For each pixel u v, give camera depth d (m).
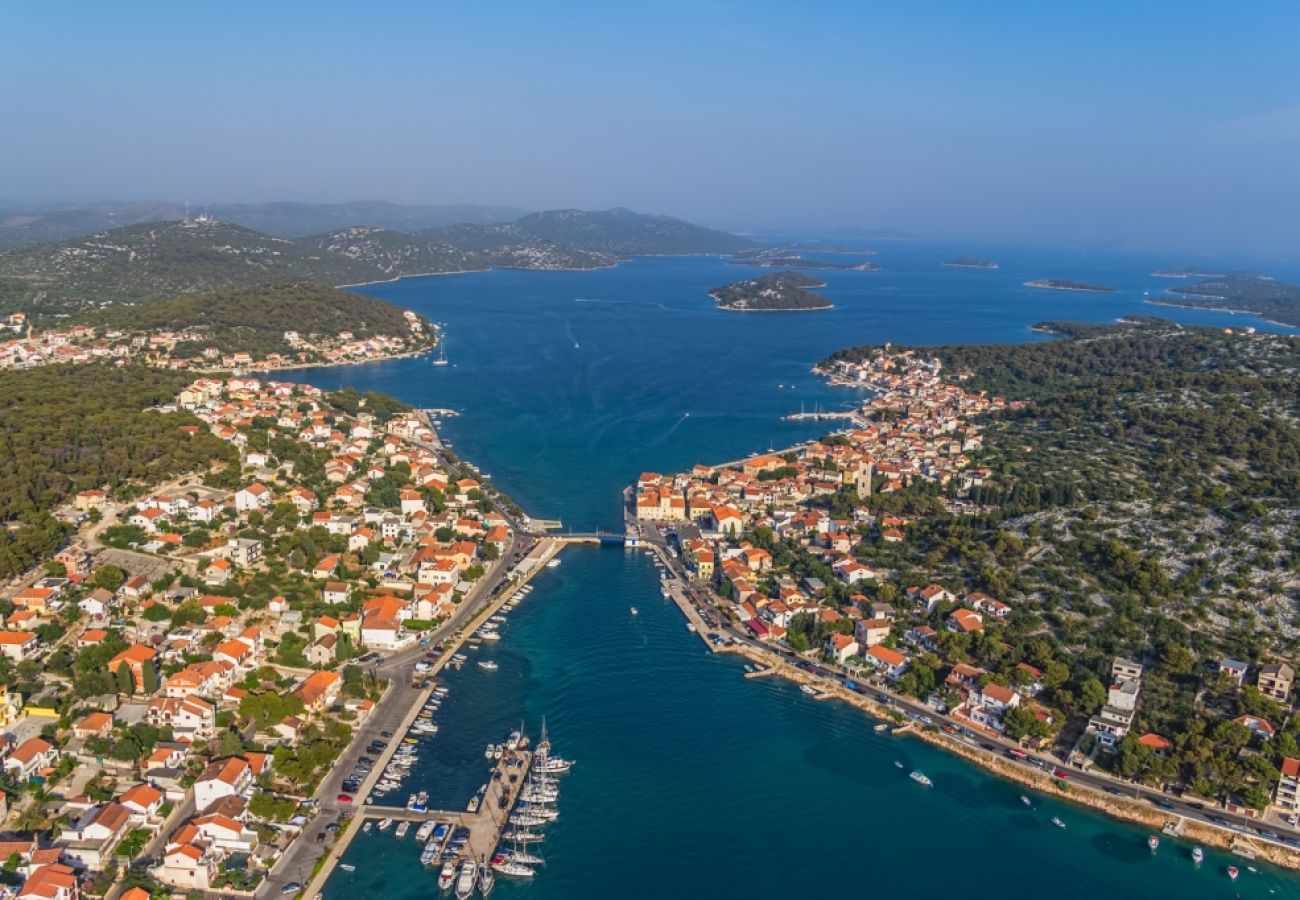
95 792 197.50
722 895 185.75
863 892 187.75
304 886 179.75
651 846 198.38
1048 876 194.38
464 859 189.25
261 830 191.62
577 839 199.25
